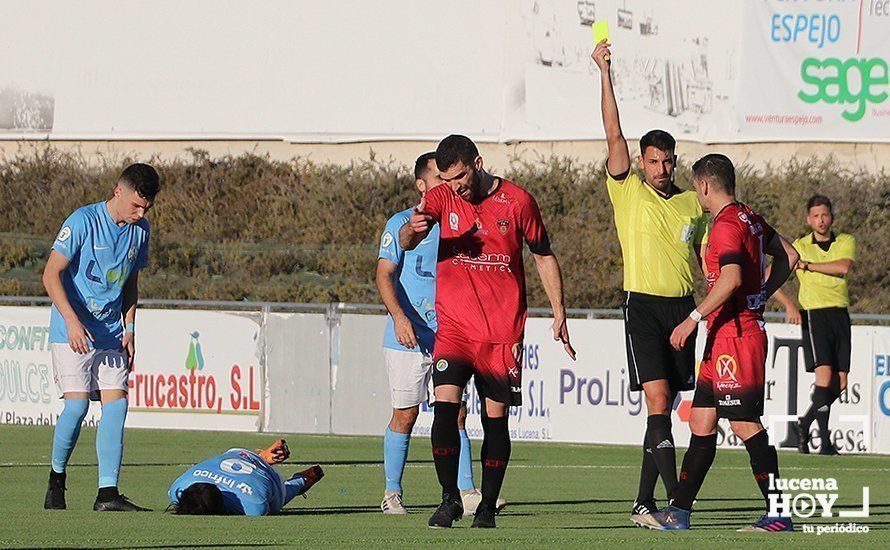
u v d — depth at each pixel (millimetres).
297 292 73312
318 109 87625
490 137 84312
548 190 78938
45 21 90938
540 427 47219
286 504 29094
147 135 89375
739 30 80125
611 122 26703
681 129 80812
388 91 86562
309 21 87938
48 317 50094
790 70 79562
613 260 74062
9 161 89375
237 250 77500
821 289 44469
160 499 29984
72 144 90125
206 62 89312
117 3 90312
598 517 27141
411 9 86312
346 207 81500
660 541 20219
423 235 22531
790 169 78938
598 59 26828
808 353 44812
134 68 90000
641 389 26391
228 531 21391
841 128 78938
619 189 26828
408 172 84250
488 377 22578
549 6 83562
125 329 27031
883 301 72125
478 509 22906
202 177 85062
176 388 49938
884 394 45500
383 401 48281
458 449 22719
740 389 23156
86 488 31938
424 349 27812
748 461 42875
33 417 50344
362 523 23656
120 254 26562
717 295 22719
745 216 23281
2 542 19609
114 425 26391
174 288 73688
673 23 81062
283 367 49250
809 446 45312
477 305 22562
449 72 85438
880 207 76688
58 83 90562
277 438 47719
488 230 22453
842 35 78938
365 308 48625
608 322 46531
